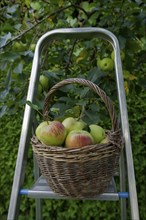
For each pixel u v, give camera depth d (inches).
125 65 56.4
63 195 33.9
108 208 77.2
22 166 36.3
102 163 32.3
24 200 78.8
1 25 61.2
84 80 36.9
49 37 43.6
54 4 58.6
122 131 36.6
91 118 43.2
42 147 32.5
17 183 35.2
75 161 31.4
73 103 46.9
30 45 53.5
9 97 53.4
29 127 38.2
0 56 50.0
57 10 58.1
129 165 34.9
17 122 79.2
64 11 61.6
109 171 33.4
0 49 51.9
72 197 33.8
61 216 78.5
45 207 78.4
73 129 35.2
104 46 55.7
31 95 40.1
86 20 61.9
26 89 52.1
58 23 58.9
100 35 43.6
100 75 49.7
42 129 33.3
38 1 58.4
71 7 61.9
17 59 51.1
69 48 61.1
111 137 33.1
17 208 34.9
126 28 55.2
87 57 58.5
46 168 32.9
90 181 32.4
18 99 52.2
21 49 53.1
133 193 33.8
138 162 75.9
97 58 57.4
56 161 31.9
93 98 48.3
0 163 79.7
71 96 54.7
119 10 57.1
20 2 58.6
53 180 33.0
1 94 50.9
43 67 56.1
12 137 79.1
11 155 78.9
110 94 52.7
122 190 46.0
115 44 41.5
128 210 75.4
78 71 59.4
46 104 41.5
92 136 34.7
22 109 58.6
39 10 58.5
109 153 32.4
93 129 35.2
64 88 48.4
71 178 32.2
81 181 32.3
